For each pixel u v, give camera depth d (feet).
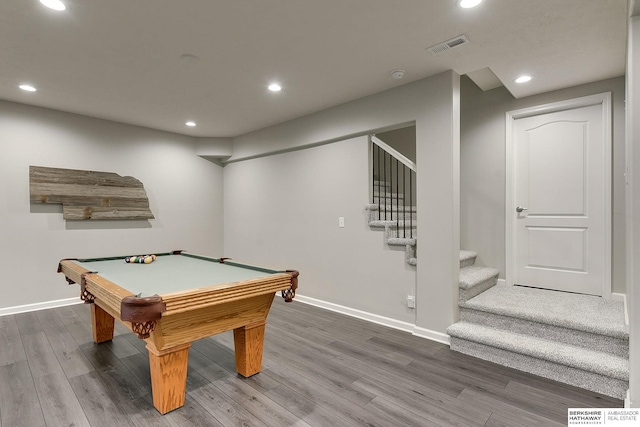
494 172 12.32
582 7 6.68
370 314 11.82
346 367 8.23
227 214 18.56
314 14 7.02
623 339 7.27
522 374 7.82
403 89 10.68
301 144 14.14
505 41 8.05
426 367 8.21
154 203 16.12
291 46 8.36
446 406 6.57
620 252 10.00
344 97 11.87
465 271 11.48
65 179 13.37
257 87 10.96
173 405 6.42
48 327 10.96
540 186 11.41
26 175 12.63
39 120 12.89
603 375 6.90
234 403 6.70
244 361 7.68
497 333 8.82
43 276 13.00
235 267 9.32
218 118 14.40
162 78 10.25
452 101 9.59
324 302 13.43
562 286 11.03
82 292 7.50
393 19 7.18
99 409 6.46
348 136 12.46
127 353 9.00
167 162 16.61
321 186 13.62
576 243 10.77
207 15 7.02
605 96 10.16
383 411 6.42
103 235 14.49
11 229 12.35
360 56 8.85
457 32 7.68
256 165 16.80
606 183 10.18
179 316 6.19
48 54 8.67
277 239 15.66
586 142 10.59
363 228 12.09
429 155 10.05
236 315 7.30
